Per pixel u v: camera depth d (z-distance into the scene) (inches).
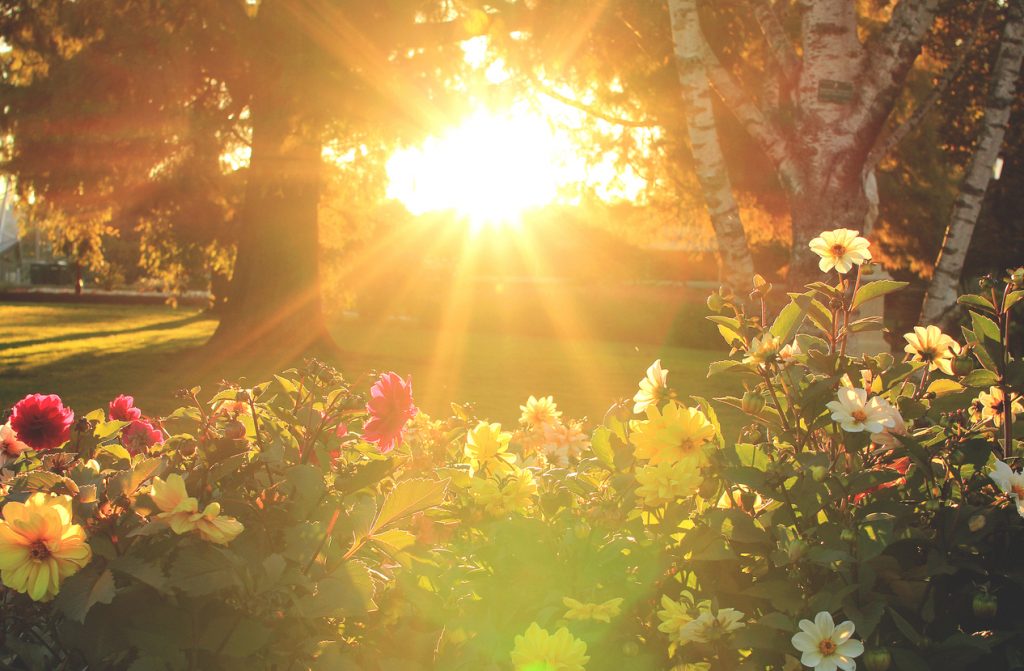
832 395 84.7
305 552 74.4
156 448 92.7
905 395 95.6
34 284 2974.9
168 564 73.3
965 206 231.9
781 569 82.5
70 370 636.7
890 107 221.5
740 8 574.9
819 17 220.1
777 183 662.5
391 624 83.0
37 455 96.7
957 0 508.1
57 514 66.0
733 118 624.7
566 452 136.3
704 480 85.2
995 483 80.7
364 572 76.4
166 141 661.9
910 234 845.8
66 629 70.6
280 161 673.6
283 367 663.8
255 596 71.0
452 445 129.4
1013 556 85.1
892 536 76.0
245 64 676.1
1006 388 91.7
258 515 77.5
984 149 232.4
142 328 1267.2
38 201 751.1
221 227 945.5
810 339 95.7
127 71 623.8
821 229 219.8
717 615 77.3
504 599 84.0
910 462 92.0
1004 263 952.9
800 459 79.4
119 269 1953.7
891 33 219.1
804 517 79.9
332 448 94.0
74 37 672.4
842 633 72.1
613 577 83.0
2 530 65.2
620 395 569.3
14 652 75.2
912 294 1128.2
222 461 77.5
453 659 79.6
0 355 772.0
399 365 724.7
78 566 66.1
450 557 91.9
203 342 976.3
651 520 91.4
